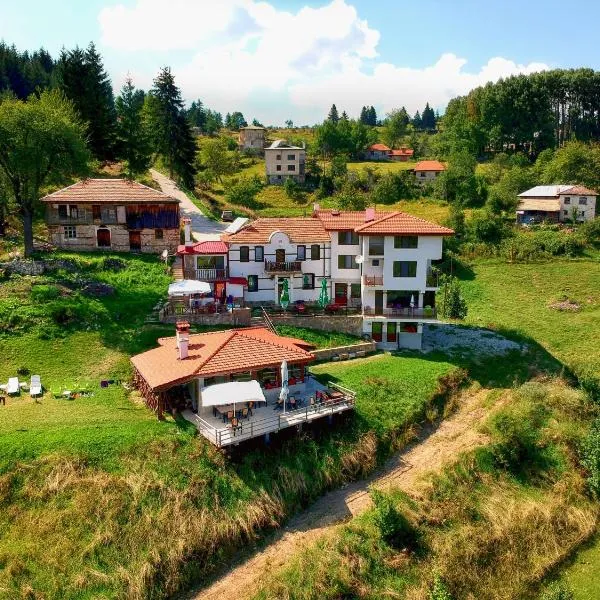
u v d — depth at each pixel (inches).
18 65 6018.7
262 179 5255.9
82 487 1318.9
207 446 1455.5
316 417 1581.0
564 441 1720.0
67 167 2417.6
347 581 1224.8
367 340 2237.9
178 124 4217.5
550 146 6318.9
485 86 7091.5
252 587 1220.5
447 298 2706.7
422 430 1822.1
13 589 1131.9
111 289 2261.3
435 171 5315.0
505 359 2285.9
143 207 2758.4
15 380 1696.6
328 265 2354.8
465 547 1338.6
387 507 1337.4
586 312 2864.2
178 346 1692.9
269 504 1406.3
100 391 1704.0
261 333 1845.5
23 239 2748.5
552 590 1226.0
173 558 1234.0
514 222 4087.1
